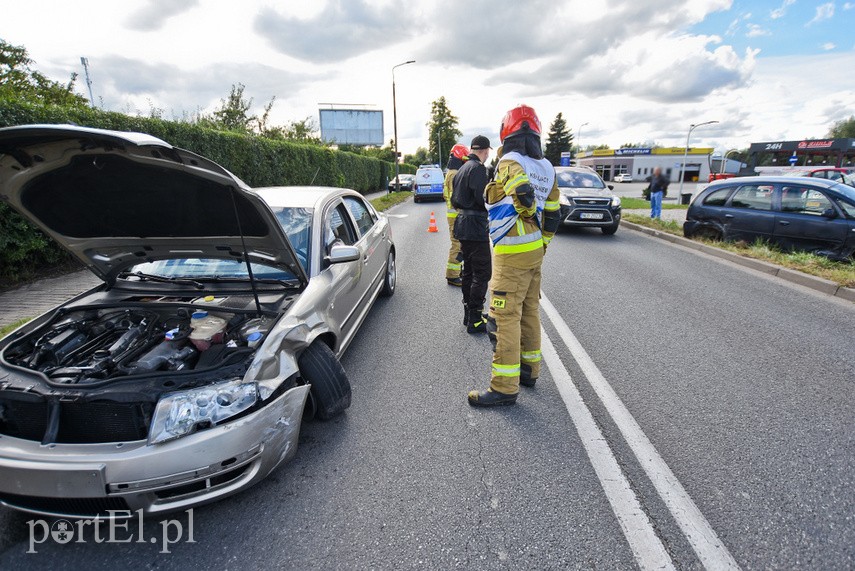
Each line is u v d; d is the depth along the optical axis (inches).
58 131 69.6
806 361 154.0
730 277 267.4
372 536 83.4
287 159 645.9
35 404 81.7
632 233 447.2
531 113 117.8
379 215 234.8
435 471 100.4
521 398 131.1
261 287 119.0
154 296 118.3
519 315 122.3
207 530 85.4
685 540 81.9
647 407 125.7
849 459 103.0
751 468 100.5
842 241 278.8
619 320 194.5
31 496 77.9
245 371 87.4
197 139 415.8
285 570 77.0
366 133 1777.8
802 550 79.5
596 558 78.4
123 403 80.2
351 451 107.3
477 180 162.9
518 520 86.7
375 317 199.6
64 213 97.8
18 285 233.5
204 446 79.1
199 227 102.9
